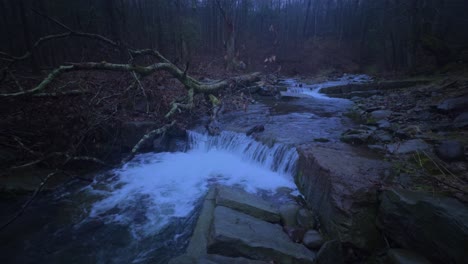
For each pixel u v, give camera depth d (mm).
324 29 33969
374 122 7094
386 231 3111
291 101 12492
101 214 4898
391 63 22953
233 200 4211
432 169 3797
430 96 9266
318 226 3828
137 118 7844
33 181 5742
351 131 6566
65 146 6512
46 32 12984
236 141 7355
